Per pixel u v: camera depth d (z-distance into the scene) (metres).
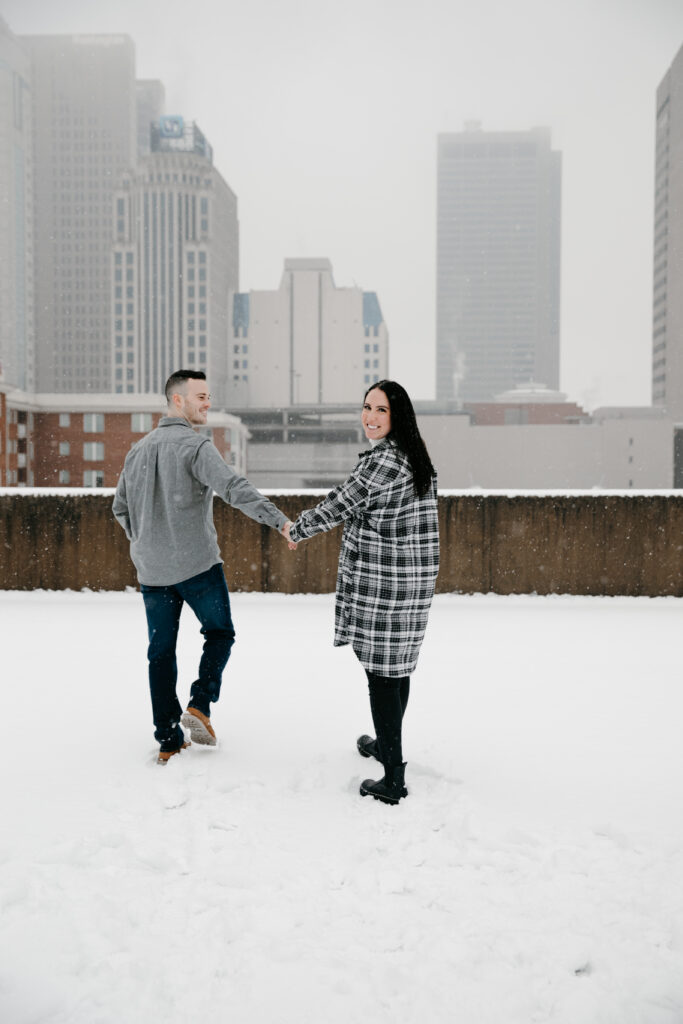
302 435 94.12
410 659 2.72
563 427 92.50
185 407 3.13
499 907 2.00
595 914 1.97
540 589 7.22
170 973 1.73
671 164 134.38
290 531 2.84
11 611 6.35
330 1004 1.63
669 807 2.64
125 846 2.32
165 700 3.04
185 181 138.75
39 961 1.78
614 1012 1.62
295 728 3.46
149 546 3.02
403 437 2.70
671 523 7.16
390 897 2.05
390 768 2.67
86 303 197.38
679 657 4.88
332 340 141.50
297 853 2.29
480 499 7.22
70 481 64.19
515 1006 1.63
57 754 3.12
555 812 2.59
